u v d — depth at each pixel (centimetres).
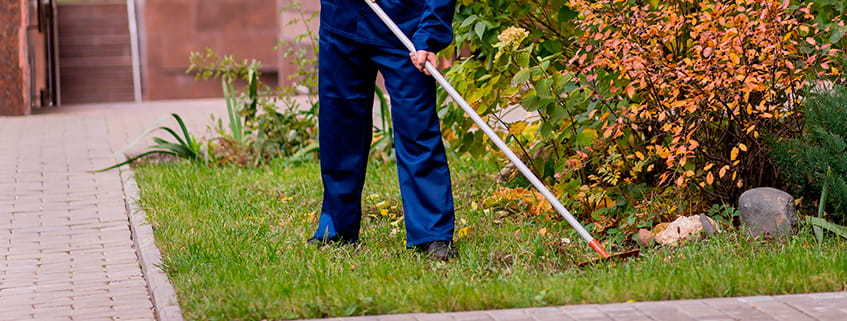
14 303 676
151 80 3158
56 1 3444
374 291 629
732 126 794
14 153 1337
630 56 741
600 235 805
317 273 672
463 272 699
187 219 898
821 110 765
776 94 774
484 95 890
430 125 745
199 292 653
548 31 892
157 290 670
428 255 736
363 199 965
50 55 2489
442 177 748
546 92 809
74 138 1480
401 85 740
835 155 757
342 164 777
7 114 1792
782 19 762
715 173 818
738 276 637
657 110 778
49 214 962
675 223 774
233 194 1016
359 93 765
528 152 908
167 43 3150
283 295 627
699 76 733
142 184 1077
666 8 775
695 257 705
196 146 1293
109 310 656
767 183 837
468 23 860
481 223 862
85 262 786
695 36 746
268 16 3159
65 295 694
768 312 582
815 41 783
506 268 712
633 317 579
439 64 1009
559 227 822
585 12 768
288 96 1298
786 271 647
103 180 1134
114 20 3450
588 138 818
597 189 818
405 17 741
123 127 1614
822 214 772
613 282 633
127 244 843
